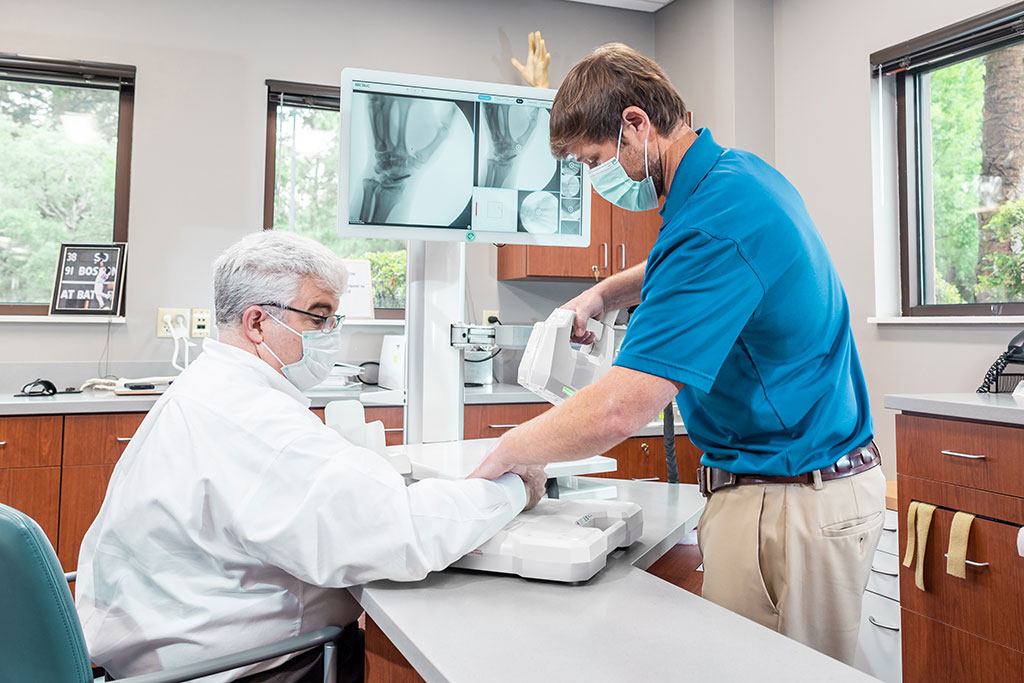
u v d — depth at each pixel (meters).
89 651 0.98
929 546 1.95
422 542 0.88
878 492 1.15
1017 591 1.73
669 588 0.92
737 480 1.13
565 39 3.80
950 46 2.74
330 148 3.44
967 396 2.05
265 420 0.95
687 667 0.68
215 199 3.17
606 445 0.90
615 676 0.66
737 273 0.90
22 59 2.92
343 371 3.07
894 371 2.88
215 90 3.19
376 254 3.51
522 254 3.32
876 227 2.98
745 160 1.04
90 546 1.05
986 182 2.71
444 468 1.19
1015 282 2.61
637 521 1.14
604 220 3.38
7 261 3.00
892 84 3.03
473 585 0.92
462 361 1.61
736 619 0.81
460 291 1.61
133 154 3.06
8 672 0.82
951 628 1.89
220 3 3.21
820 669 0.68
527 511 1.12
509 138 1.49
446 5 3.57
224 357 1.06
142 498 0.94
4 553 0.79
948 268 2.85
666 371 0.87
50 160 3.05
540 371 1.16
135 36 3.08
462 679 0.66
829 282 1.08
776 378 1.04
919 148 2.96
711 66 3.53
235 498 0.91
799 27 3.35
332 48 3.37
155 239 3.08
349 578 0.89
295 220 3.39
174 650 0.95
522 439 0.96
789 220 0.97
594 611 0.83
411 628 0.78
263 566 0.96
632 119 1.03
